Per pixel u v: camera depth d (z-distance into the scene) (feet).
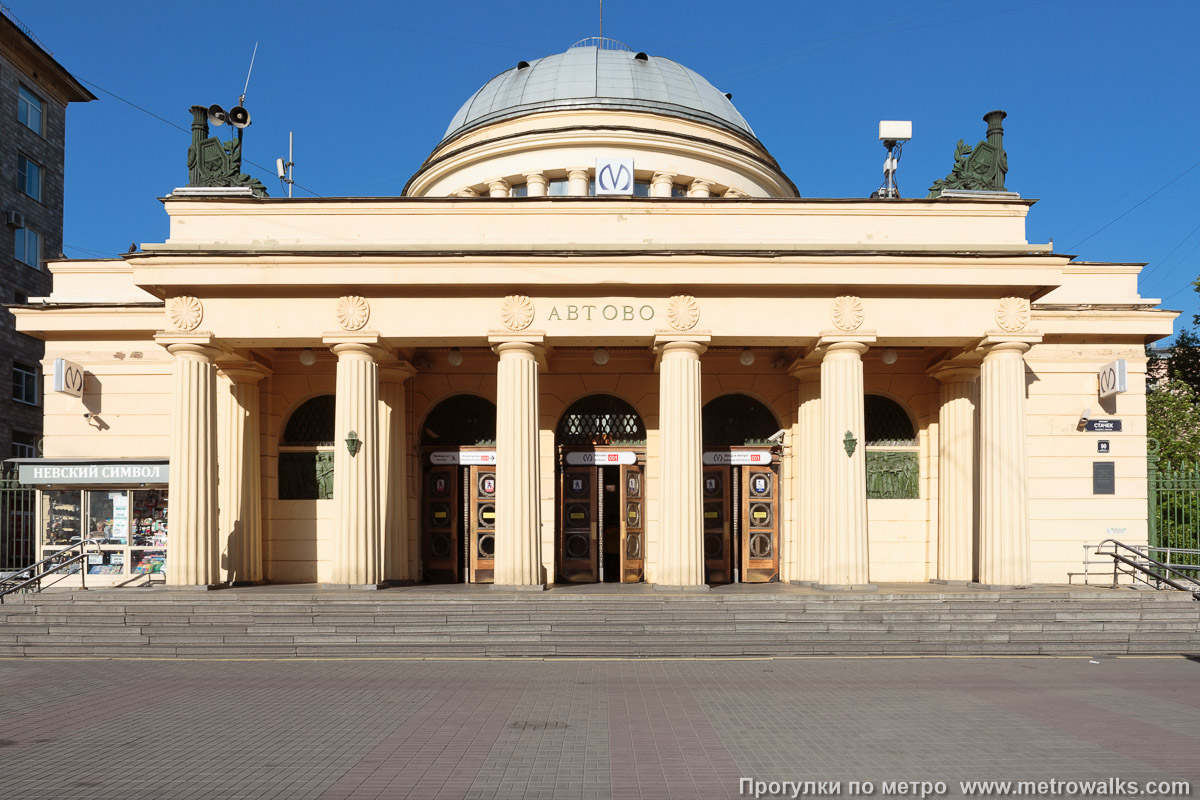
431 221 62.95
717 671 43.34
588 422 74.23
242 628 50.21
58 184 141.38
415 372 72.18
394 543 68.54
